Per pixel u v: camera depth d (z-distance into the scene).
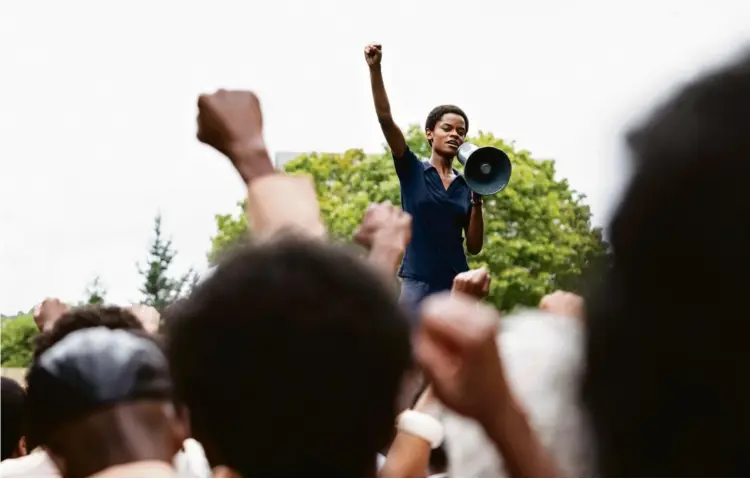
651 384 0.88
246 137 1.83
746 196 0.84
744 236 0.84
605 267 0.91
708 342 0.85
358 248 1.43
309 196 1.74
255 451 1.24
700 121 0.86
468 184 5.54
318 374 1.23
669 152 0.86
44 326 3.78
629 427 0.90
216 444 1.26
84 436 1.60
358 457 1.27
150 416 1.64
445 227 5.89
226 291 1.26
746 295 0.84
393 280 1.40
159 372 1.67
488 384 0.94
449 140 6.07
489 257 35.06
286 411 1.23
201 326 1.26
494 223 35.31
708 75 0.88
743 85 0.86
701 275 0.85
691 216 0.85
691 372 0.86
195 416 1.27
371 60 5.42
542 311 1.63
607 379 0.91
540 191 36.69
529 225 36.16
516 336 1.31
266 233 1.48
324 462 1.25
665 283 0.87
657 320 0.87
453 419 1.76
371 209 2.18
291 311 1.24
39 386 1.65
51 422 1.63
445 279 5.90
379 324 1.27
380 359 1.26
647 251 0.87
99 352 1.66
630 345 0.89
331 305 1.26
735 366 0.85
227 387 1.23
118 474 1.57
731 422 0.86
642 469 0.90
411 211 5.88
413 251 5.92
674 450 0.88
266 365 1.23
